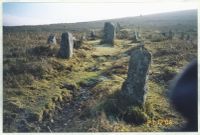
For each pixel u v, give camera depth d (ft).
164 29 96.27
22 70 56.39
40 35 76.64
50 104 49.62
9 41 67.97
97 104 48.57
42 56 61.62
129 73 49.44
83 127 45.88
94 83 55.67
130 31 92.73
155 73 58.44
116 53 69.41
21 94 51.65
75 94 52.85
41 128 46.70
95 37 84.17
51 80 55.88
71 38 64.64
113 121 46.47
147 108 49.03
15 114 48.08
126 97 48.85
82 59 64.59
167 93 53.42
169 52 68.13
